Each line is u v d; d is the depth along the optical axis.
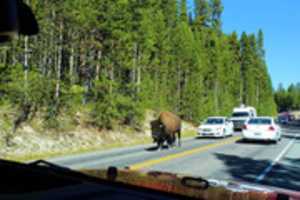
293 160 15.59
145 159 15.27
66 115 25.61
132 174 3.39
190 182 3.13
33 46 25.66
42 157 16.25
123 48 30.45
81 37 30.22
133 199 2.04
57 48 28.45
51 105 23.34
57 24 27.11
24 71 23.17
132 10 32.22
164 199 2.18
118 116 28.98
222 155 17.03
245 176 11.38
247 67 97.06
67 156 16.61
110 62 30.47
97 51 33.38
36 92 22.39
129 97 30.69
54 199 1.89
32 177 2.47
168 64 51.03
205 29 74.31
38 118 22.94
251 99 96.88
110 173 3.32
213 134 30.09
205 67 62.44
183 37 53.34
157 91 46.09
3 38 1.25
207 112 55.88
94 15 27.80
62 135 22.83
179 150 19.55
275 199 2.88
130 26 30.73
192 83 53.34
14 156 16.91
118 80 31.44
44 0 24.34
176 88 52.59
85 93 28.88
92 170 3.45
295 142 25.73
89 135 25.14
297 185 10.12
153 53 48.25
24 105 22.25
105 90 27.97
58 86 24.05
